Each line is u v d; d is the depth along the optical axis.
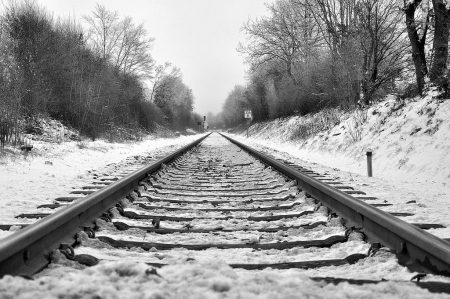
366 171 14.04
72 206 4.66
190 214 6.20
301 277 3.19
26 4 23.67
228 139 40.97
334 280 3.31
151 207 6.59
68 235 4.36
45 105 23.20
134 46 50.12
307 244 4.53
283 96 44.09
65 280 2.96
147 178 9.18
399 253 3.90
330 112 28.06
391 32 23.88
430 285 3.14
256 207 6.73
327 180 10.23
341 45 26.55
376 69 23.34
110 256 4.00
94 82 27.06
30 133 21.12
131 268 3.15
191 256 4.04
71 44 26.98
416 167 12.30
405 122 15.13
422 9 16.97
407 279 3.41
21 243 3.34
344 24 27.42
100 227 5.08
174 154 15.42
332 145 20.17
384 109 18.48
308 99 36.19
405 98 17.48
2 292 2.63
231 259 4.03
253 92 62.69
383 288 2.99
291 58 43.72
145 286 2.86
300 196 7.33
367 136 17.31
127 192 7.20
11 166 12.19
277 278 3.16
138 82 45.66
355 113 21.50
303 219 5.76
